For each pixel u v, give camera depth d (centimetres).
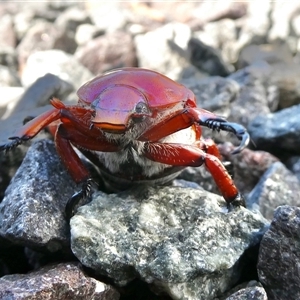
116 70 7
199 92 11
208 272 6
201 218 7
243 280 7
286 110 10
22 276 6
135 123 6
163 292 6
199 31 20
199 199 7
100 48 17
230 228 7
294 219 6
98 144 7
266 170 9
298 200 8
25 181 7
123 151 7
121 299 7
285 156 10
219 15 21
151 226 7
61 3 23
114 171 7
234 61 18
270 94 12
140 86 6
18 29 20
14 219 7
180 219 7
